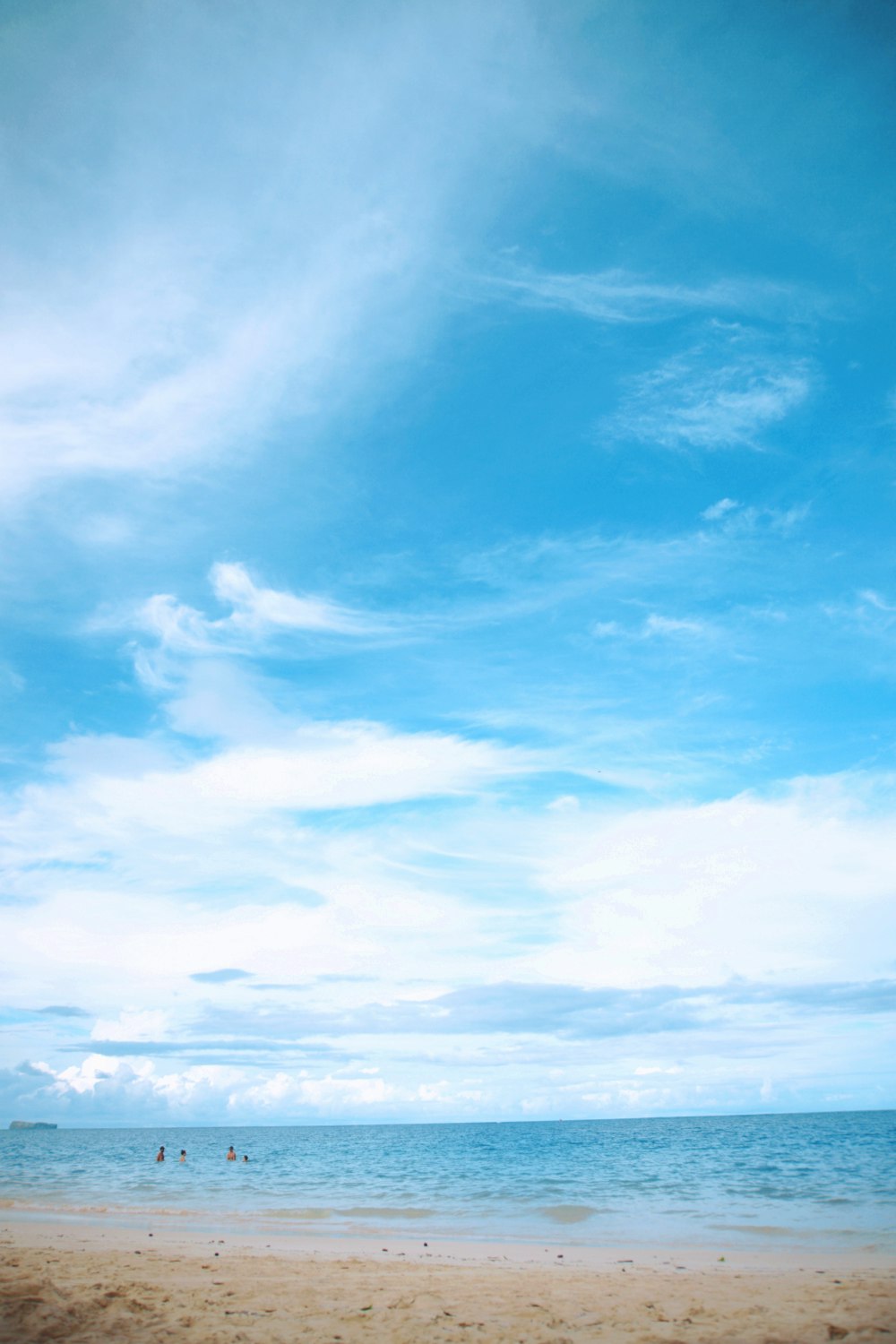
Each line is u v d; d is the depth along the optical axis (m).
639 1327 10.99
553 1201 33.50
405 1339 10.48
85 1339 10.09
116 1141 129.50
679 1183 39.06
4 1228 24.72
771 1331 10.55
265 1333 10.70
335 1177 49.00
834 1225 23.55
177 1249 19.95
